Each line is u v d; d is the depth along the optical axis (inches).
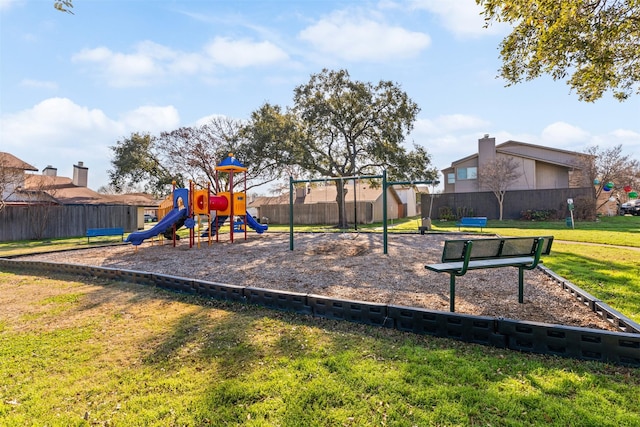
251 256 340.2
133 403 89.4
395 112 708.0
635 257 283.0
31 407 89.3
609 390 87.4
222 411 83.7
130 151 867.4
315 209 1021.2
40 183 757.3
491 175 863.7
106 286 220.5
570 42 220.2
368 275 237.6
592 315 145.8
